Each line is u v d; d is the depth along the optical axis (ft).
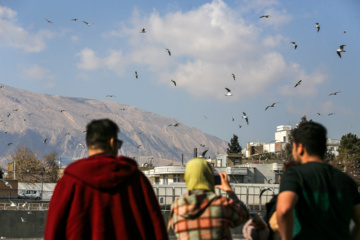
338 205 19.10
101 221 18.98
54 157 464.24
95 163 19.35
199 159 21.89
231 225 21.42
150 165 452.35
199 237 20.70
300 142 20.58
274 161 326.24
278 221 18.88
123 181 19.31
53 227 19.08
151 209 19.61
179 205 21.22
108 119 21.30
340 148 363.76
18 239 106.22
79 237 18.93
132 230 19.30
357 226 20.24
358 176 294.87
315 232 18.93
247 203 119.34
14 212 107.04
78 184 19.24
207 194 21.22
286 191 18.98
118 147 21.16
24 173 413.59
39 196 297.94
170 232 100.42
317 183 19.17
